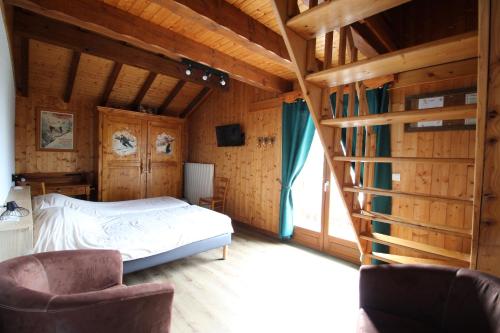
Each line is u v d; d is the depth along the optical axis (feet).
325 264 11.02
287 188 13.51
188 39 10.39
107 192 17.17
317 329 6.93
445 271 4.47
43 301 3.49
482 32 3.32
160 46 9.61
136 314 4.00
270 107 14.80
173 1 6.52
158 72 14.52
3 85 7.59
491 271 4.04
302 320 7.28
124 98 18.20
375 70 4.60
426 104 8.57
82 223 8.25
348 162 6.22
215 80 16.29
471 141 7.84
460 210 8.09
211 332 6.68
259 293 8.62
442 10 7.79
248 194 16.34
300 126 13.20
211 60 11.10
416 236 8.96
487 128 3.60
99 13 8.21
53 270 4.95
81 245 7.61
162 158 19.72
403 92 9.20
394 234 9.40
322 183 12.60
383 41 7.45
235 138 16.67
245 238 14.32
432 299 4.42
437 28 7.86
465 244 8.03
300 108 13.19
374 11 4.09
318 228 13.15
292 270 10.39
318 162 13.37
